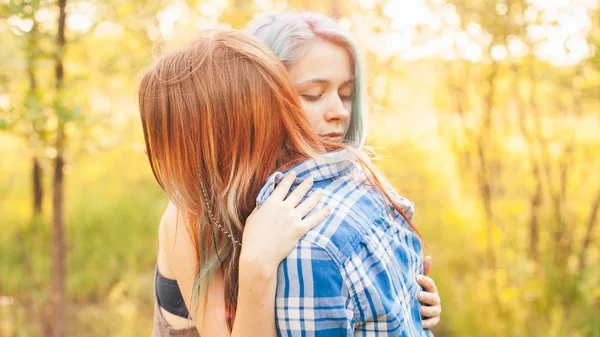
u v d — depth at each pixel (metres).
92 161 5.26
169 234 1.31
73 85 2.68
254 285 1.00
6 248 4.04
